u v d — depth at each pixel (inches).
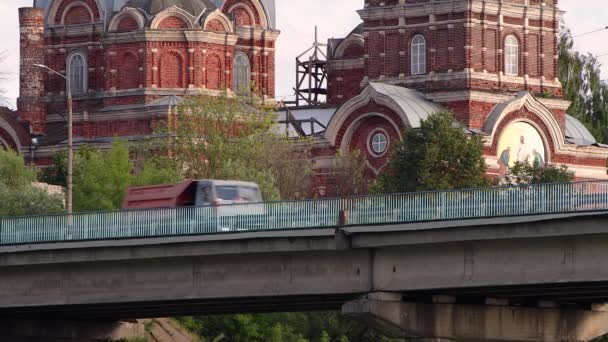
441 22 5669.3
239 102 5565.9
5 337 3863.2
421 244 3169.3
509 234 3041.3
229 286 3390.7
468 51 5629.9
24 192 4744.1
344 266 3277.6
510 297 3398.1
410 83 5703.7
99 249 3511.3
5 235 3671.3
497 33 5703.7
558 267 3024.1
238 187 3863.2
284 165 5354.3
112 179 4997.5
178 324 4333.2
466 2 5620.1
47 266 3619.6
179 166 5408.5
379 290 3235.7
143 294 3494.1
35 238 3636.8
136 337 4165.8
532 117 5679.1
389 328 3248.0
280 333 4330.7
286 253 3326.8
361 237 3223.4
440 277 3161.9
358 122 5620.1
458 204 3125.0
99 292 3550.7
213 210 3408.0
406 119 5477.4
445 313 3319.4
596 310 3545.8
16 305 3659.0
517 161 5442.9
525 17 5767.7
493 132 5570.9
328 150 5664.4
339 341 4411.9
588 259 2994.6
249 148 5364.2
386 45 5762.8
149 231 3481.8
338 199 3270.2
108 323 4094.5
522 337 3435.0
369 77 5787.4
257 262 3363.7
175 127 5590.6
